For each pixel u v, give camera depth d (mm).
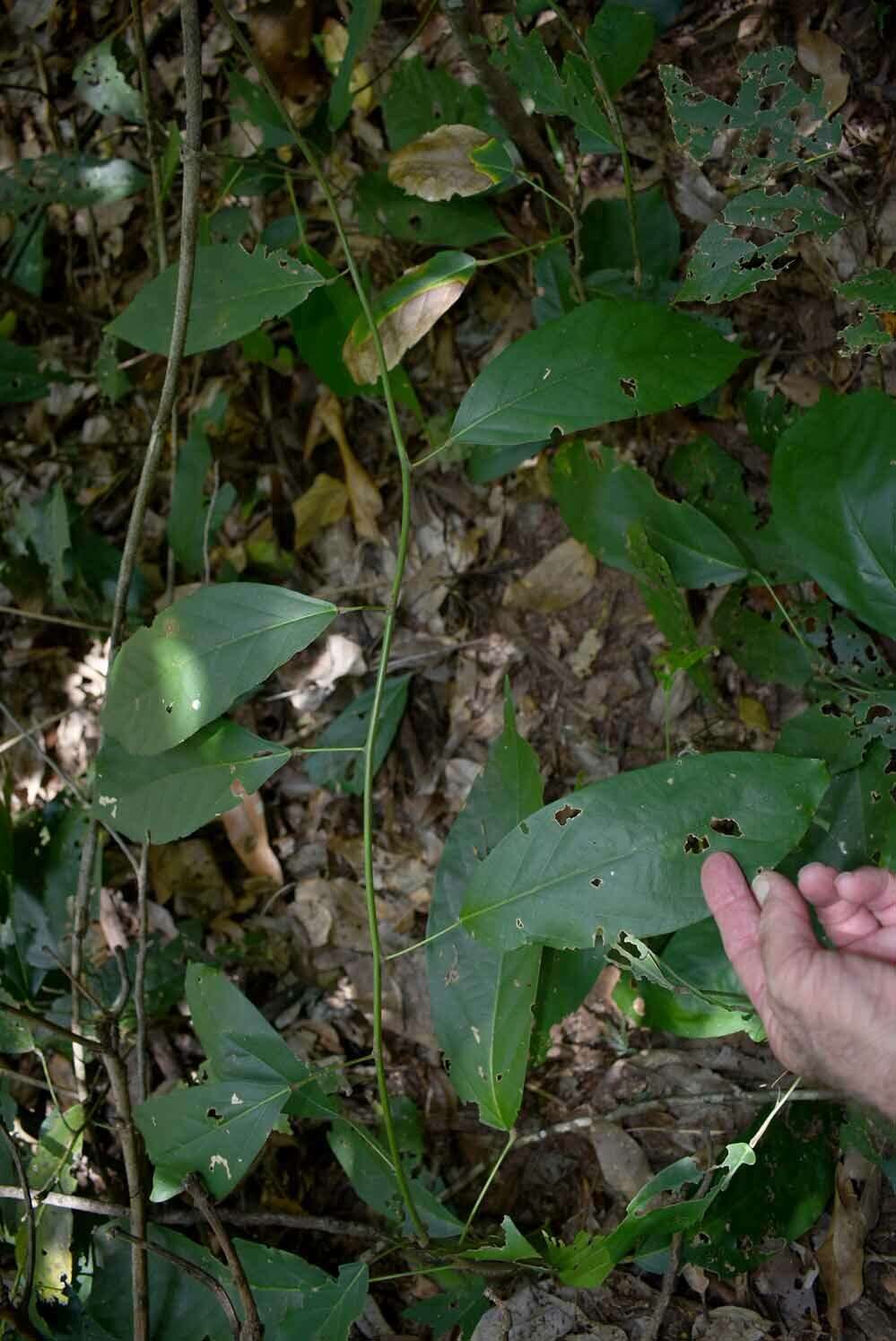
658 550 968
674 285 1024
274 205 1167
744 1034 988
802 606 983
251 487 1168
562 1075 1009
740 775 775
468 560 1109
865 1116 886
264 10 1106
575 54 909
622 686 1064
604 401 805
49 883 1049
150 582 1157
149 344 836
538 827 787
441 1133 1014
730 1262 881
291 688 1124
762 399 1006
